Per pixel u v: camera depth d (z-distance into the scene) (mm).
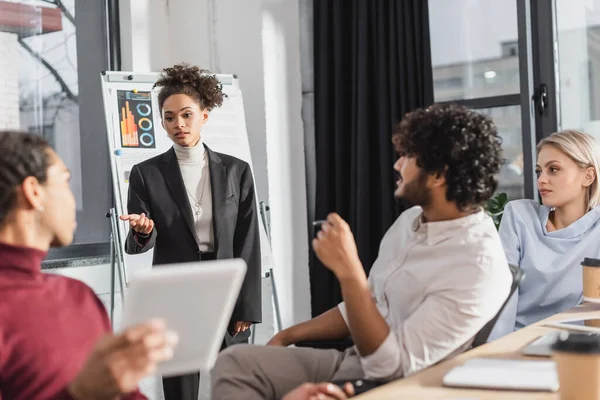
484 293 1610
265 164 4223
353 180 4188
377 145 4184
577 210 2641
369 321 1532
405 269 1704
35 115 3891
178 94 2945
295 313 4324
